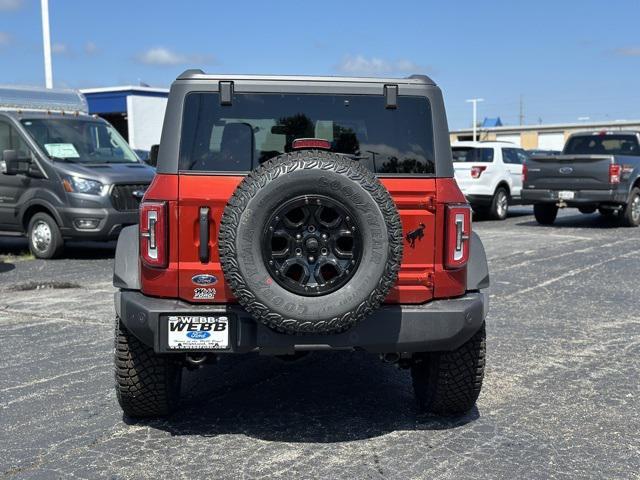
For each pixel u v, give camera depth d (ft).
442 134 13.71
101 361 19.10
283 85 13.66
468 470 12.47
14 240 46.78
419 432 14.24
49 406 15.70
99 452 13.29
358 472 12.40
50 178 37.17
